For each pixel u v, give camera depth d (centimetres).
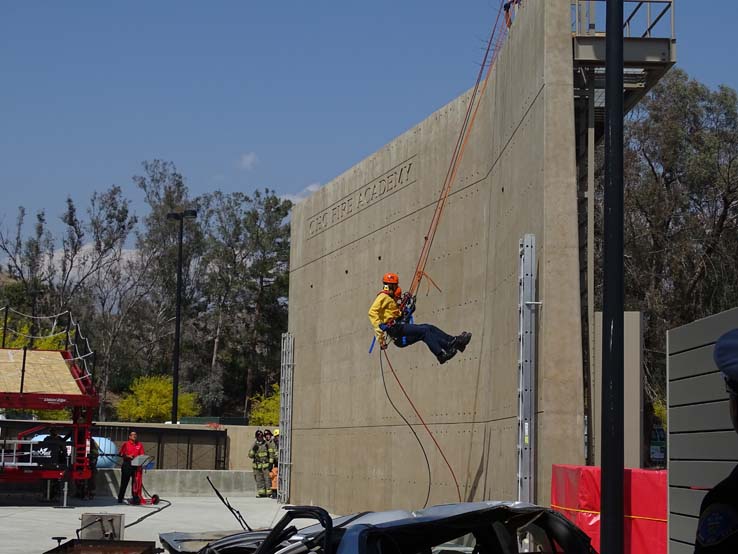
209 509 2503
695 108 3756
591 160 1412
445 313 1812
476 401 1636
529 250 1359
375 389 2105
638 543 1027
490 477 1519
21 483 2692
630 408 1352
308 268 2625
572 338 1296
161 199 6938
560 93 1337
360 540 579
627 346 1368
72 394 2439
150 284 6831
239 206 6988
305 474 2528
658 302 3534
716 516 296
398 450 1966
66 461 2478
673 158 3712
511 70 1548
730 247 3644
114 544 1035
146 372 6794
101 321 6794
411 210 1995
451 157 1838
